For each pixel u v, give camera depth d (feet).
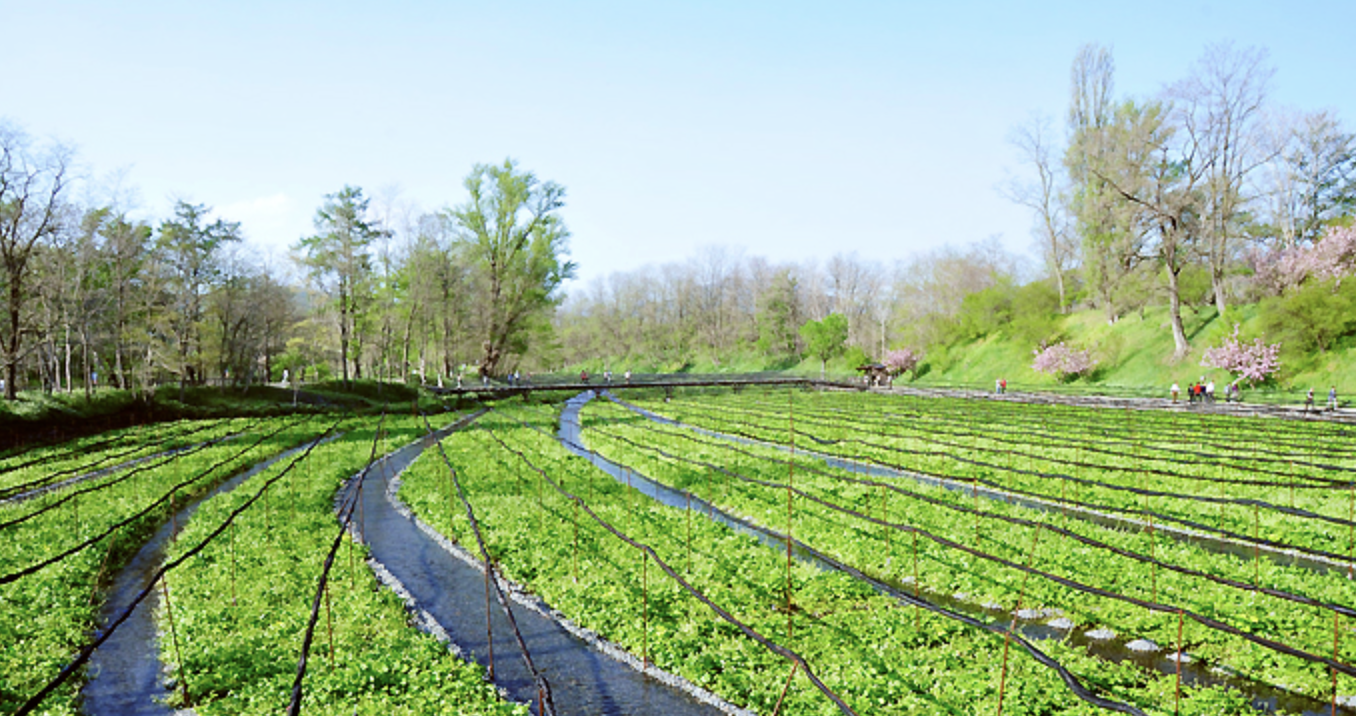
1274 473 84.33
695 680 40.65
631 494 86.63
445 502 82.17
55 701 38.63
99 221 189.37
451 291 287.28
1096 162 233.35
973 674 37.88
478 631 49.44
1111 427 136.05
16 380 190.60
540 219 270.46
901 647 42.09
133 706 39.52
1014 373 283.59
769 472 94.79
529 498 82.23
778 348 468.75
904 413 172.04
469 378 357.00
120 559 64.54
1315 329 192.34
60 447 136.36
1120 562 55.31
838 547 62.54
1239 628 44.21
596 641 46.83
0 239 157.28
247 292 228.63
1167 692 37.45
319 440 143.13
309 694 37.37
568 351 542.16
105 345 220.43
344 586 55.36
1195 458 99.91
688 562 57.82
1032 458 102.83
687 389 312.09
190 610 49.47
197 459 115.65
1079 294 294.05
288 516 76.13
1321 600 48.03
